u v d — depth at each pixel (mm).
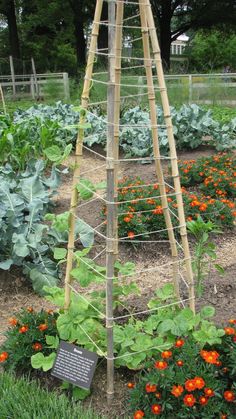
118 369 2973
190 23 28359
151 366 2662
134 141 7961
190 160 7125
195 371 2496
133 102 11398
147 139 7832
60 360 2740
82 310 2902
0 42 34594
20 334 3033
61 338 2885
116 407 2729
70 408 2576
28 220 4398
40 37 32594
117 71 2623
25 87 21219
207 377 2479
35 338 3002
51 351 3031
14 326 3195
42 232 4258
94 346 2828
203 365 2539
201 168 6305
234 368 2498
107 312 2592
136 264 4457
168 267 4363
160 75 2584
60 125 7762
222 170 6355
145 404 2523
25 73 25344
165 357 2549
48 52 32688
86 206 5688
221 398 2529
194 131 8047
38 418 2451
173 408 2479
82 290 4070
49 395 2711
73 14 28406
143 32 2602
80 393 2771
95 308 2844
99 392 2844
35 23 30375
